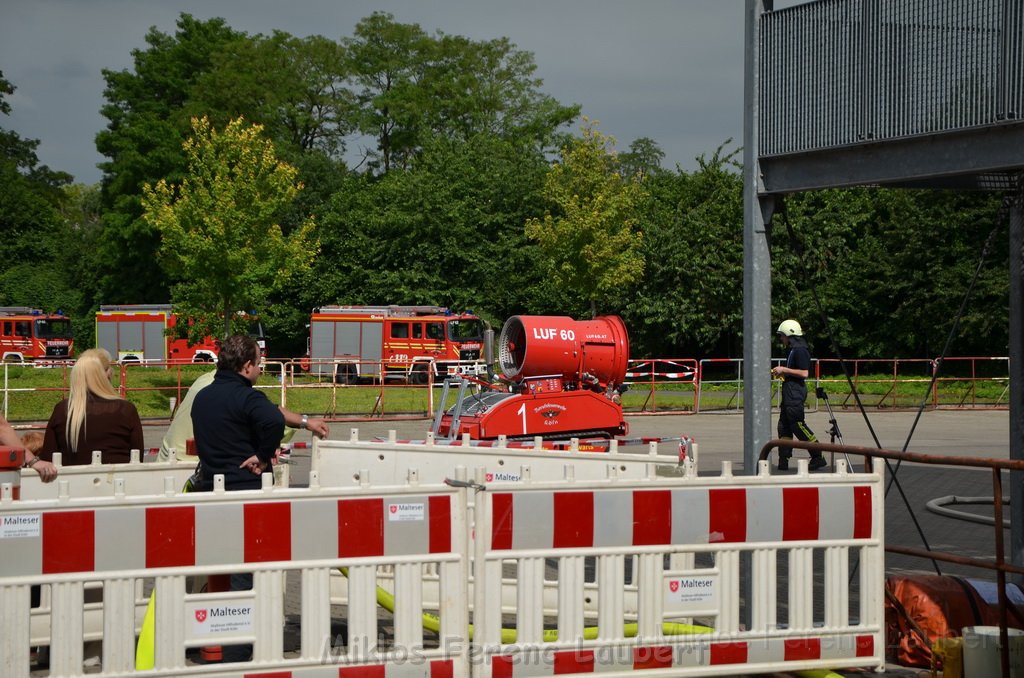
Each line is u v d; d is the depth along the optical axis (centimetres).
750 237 848
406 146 6662
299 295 5556
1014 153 726
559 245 3828
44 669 630
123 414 742
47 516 497
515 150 5909
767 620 587
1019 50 720
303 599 525
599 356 1518
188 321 3089
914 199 4409
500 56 6925
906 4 775
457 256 5259
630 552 561
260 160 3034
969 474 1608
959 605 655
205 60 6353
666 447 1962
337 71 6606
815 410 2941
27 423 2528
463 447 834
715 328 4331
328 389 2986
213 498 514
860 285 4469
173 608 511
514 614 729
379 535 532
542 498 549
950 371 4438
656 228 4431
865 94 796
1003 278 4169
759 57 855
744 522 580
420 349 4209
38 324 5509
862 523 605
